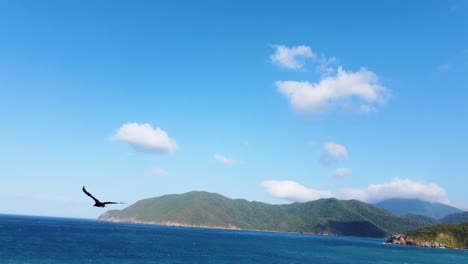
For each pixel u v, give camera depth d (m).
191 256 110.06
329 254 153.12
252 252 139.00
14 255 88.00
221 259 106.94
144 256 102.25
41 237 151.25
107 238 170.00
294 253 147.25
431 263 131.75
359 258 140.38
